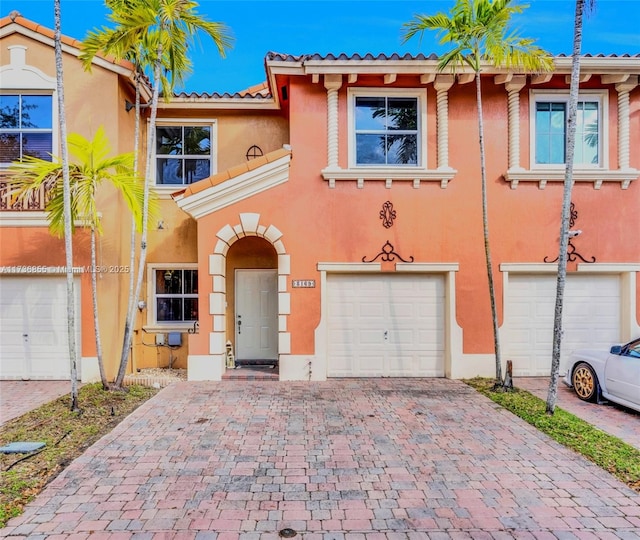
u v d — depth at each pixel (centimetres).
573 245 874
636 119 880
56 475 441
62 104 638
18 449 496
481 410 659
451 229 873
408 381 845
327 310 879
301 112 873
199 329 850
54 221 751
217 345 849
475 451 505
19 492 403
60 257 854
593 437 545
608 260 874
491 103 883
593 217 877
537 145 889
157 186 982
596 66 820
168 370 941
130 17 682
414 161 894
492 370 867
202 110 1002
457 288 870
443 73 833
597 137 888
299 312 857
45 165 691
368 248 868
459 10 704
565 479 437
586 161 890
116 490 410
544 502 393
